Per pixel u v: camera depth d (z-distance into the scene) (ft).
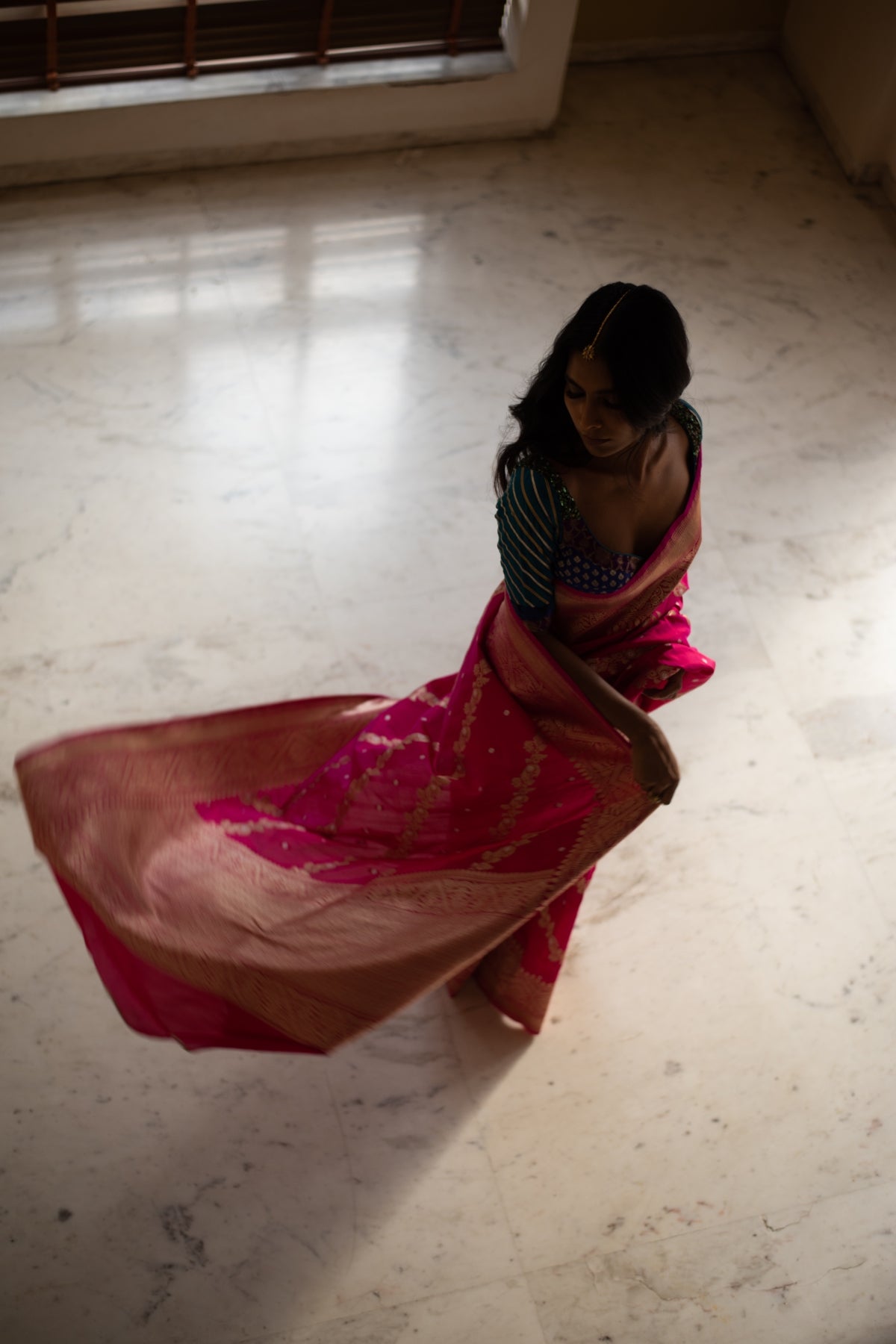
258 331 11.91
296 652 10.04
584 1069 8.50
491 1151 8.13
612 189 13.53
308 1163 7.97
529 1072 8.45
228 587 10.32
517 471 5.78
